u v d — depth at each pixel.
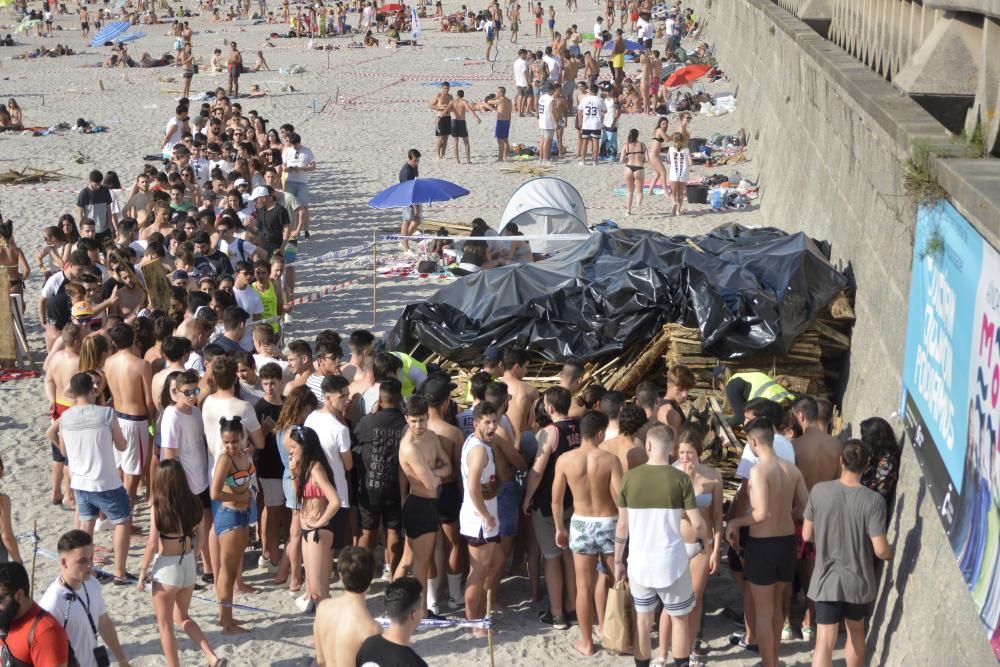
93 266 13.74
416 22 50.16
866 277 10.95
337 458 8.77
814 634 8.79
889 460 8.45
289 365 10.30
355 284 18.00
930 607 7.23
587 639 8.64
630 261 12.13
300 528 9.26
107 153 27.38
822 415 8.88
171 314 12.42
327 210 22.52
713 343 10.98
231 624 8.86
